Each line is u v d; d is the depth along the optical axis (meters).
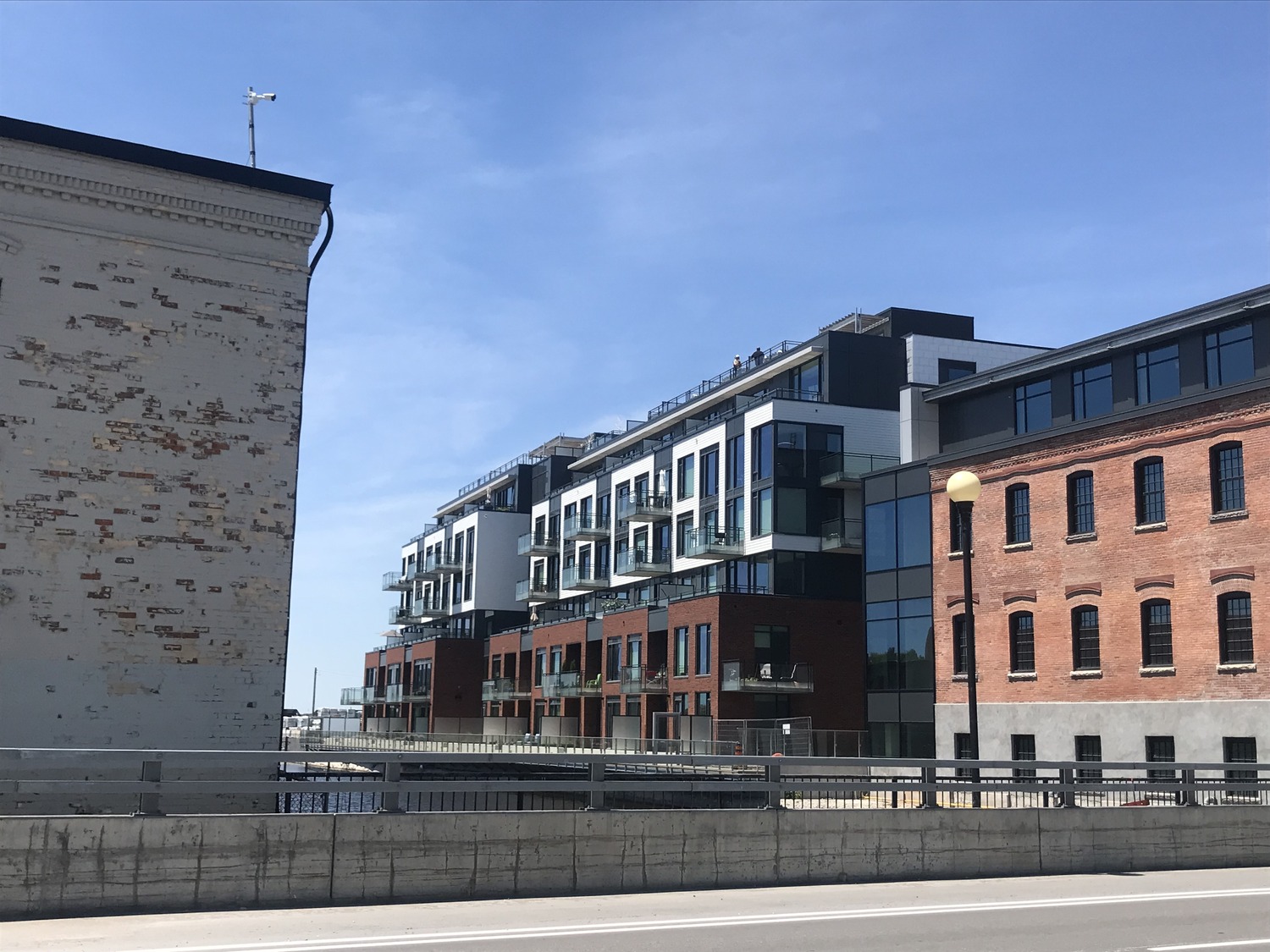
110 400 20.11
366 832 12.42
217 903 11.66
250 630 20.64
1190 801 18.39
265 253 21.62
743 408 58.12
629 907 12.47
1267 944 10.84
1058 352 38.41
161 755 11.68
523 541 84.19
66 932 10.30
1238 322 33.16
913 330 62.16
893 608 43.16
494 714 80.81
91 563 19.66
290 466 21.36
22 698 18.94
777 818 14.73
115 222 20.53
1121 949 10.52
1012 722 37.47
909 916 12.32
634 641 61.66
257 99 24.98
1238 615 31.41
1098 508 35.53
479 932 10.73
